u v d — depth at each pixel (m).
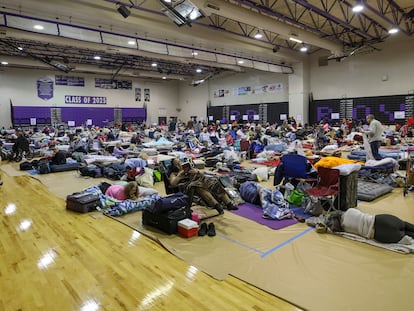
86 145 10.48
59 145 11.40
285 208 4.23
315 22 11.07
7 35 9.87
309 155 7.62
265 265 2.78
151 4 8.79
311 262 2.82
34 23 8.20
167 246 3.21
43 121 18.39
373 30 12.54
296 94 16.66
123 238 3.50
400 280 2.49
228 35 12.12
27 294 2.40
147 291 2.41
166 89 23.64
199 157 9.04
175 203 3.70
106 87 20.70
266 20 9.34
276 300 2.27
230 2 8.23
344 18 10.61
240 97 20.05
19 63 15.81
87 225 3.94
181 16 7.44
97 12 8.55
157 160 7.18
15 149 10.34
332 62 15.80
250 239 3.38
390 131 12.07
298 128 14.32
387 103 14.16
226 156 8.42
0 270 2.79
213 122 21.73
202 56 12.52
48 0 7.77
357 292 2.34
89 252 3.14
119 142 10.59
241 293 2.37
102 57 15.96
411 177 5.23
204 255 3.01
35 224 4.00
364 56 14.70
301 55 16.19
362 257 2.90
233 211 4.34
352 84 15.20
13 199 5.29
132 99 21.91
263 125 16.38
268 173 6.53
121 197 4.81
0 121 17.28
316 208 4.12
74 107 19.50
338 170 4.02
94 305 2.24
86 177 7.23
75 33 8.93
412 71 13.39
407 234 3.17
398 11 10.07
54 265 2.87
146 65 18.33
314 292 2.34
